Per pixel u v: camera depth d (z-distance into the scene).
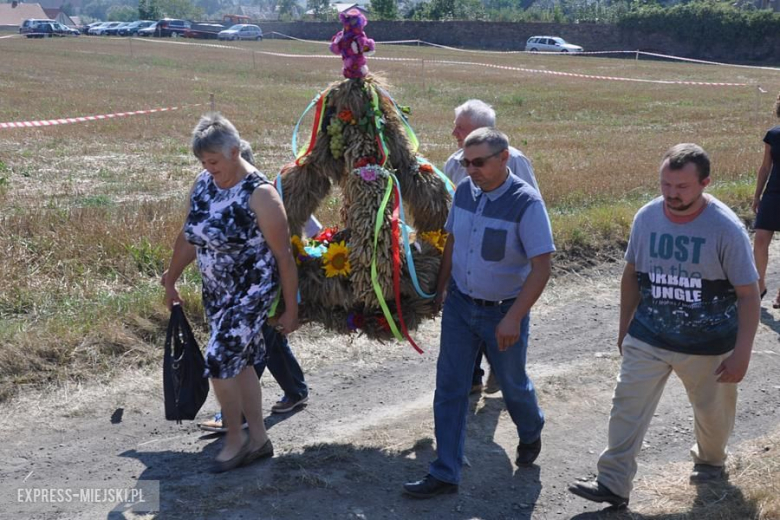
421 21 67.75
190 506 4.05
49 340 5.52
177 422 4.60
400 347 6.16
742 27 55.94
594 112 24.75
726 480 4.39
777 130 6.69
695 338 3.86
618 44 60.91
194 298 6.21
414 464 4.55
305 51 52.94
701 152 3.65
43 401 5.06
